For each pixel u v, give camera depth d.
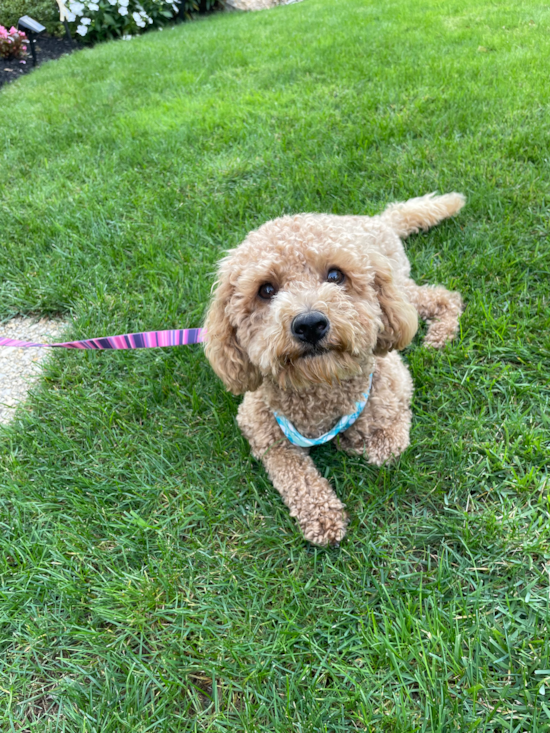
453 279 0.64
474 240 0.67
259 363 0.42
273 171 0.89
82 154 1.07
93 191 0.93
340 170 0.85
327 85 1.17
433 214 0.69
